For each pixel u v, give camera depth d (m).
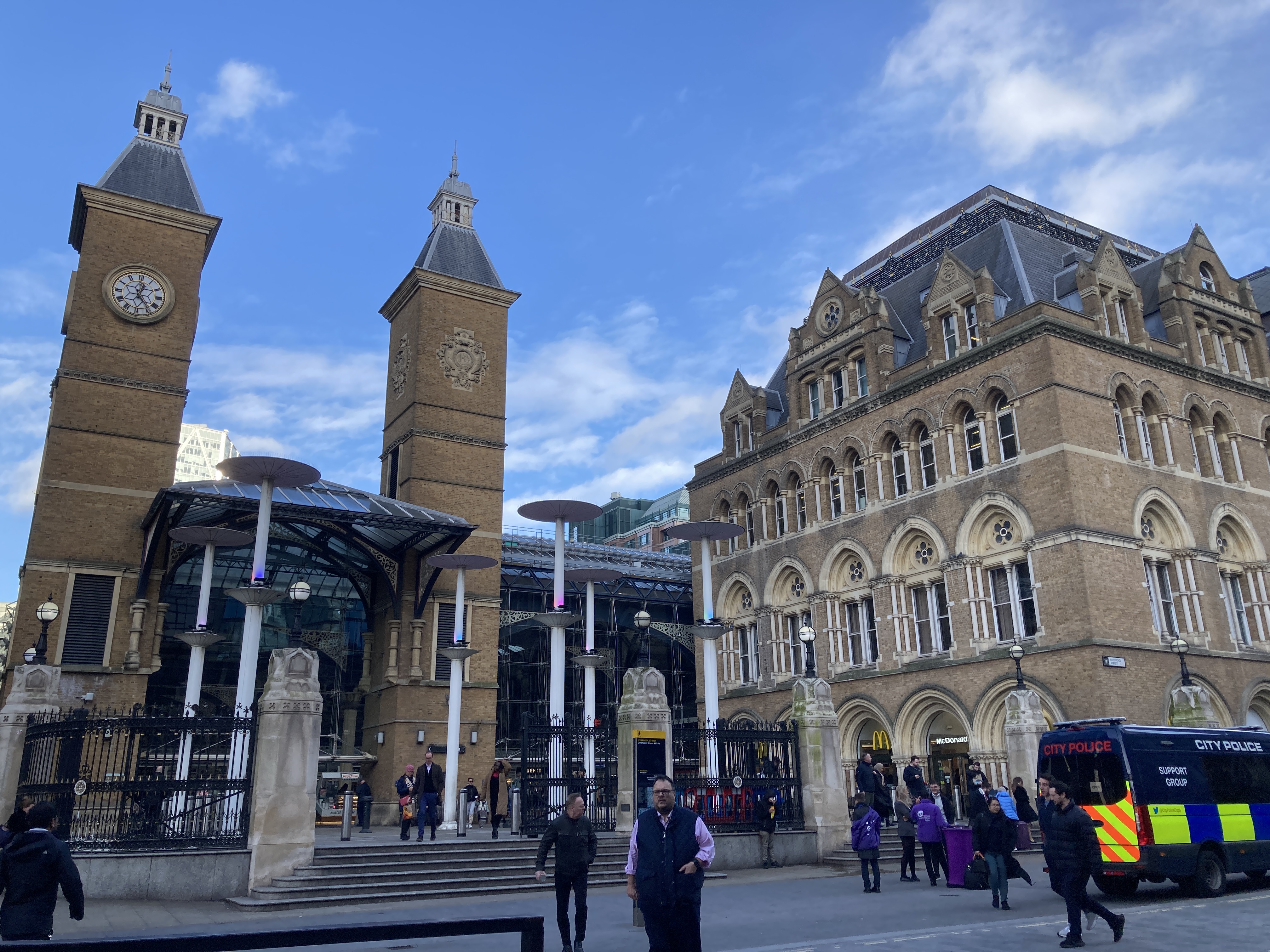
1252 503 37.41
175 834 18.56
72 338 32.94
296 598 19.58
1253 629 36.16
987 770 32.59
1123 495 32.94
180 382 34.38
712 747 24.34
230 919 15.55
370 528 35.88
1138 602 31.80
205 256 36.44
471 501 39.69
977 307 36.47
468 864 19.50
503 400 41.72
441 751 36.06
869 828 18.39
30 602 30.50
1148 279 40.38
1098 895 17.92
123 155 35.94
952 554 35.31
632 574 52.12
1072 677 30.34
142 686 31.44
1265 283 47.34
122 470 32.75
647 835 8.52
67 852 8.76
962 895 17.48
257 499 30.50
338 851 18.81
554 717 26.83
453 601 38.12
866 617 39.50
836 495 42.03
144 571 31.70
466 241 43.72
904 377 38.91
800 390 44.53
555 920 15.34
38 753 20.59
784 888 19.28
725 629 46.50
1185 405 36.59
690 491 50.88
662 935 8.24
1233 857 17.88
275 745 18.33
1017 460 33.44
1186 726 25.97
